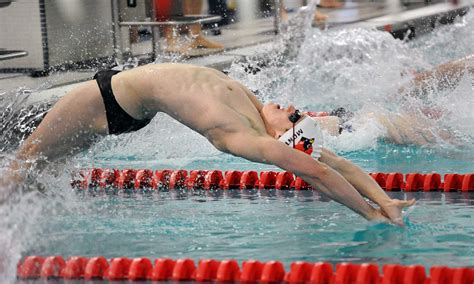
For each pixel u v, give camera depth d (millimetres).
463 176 16078
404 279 10477
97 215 14422
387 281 10445
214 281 10859
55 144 14125
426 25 38094
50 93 21984
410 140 19594
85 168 17766
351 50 28703
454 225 13273
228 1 35844
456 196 15570
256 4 36531
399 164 17891
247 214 14406
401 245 12172
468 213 14094
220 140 12539
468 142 19438
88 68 26188
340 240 12516
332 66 26938
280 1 33188
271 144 12133
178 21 25547
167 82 13055
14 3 24969
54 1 25406
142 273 11086
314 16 35781
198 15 29438
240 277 10875
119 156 19516
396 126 19781
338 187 12578
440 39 34188
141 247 12375
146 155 19547
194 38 30203
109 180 17219
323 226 13383
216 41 32438
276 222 13758
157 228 13500
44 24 25047
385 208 13219
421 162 18016
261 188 16812
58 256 11594
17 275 11234
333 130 19875
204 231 13273
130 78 13461
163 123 20703
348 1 45625
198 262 11297
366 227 13219
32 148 14133
